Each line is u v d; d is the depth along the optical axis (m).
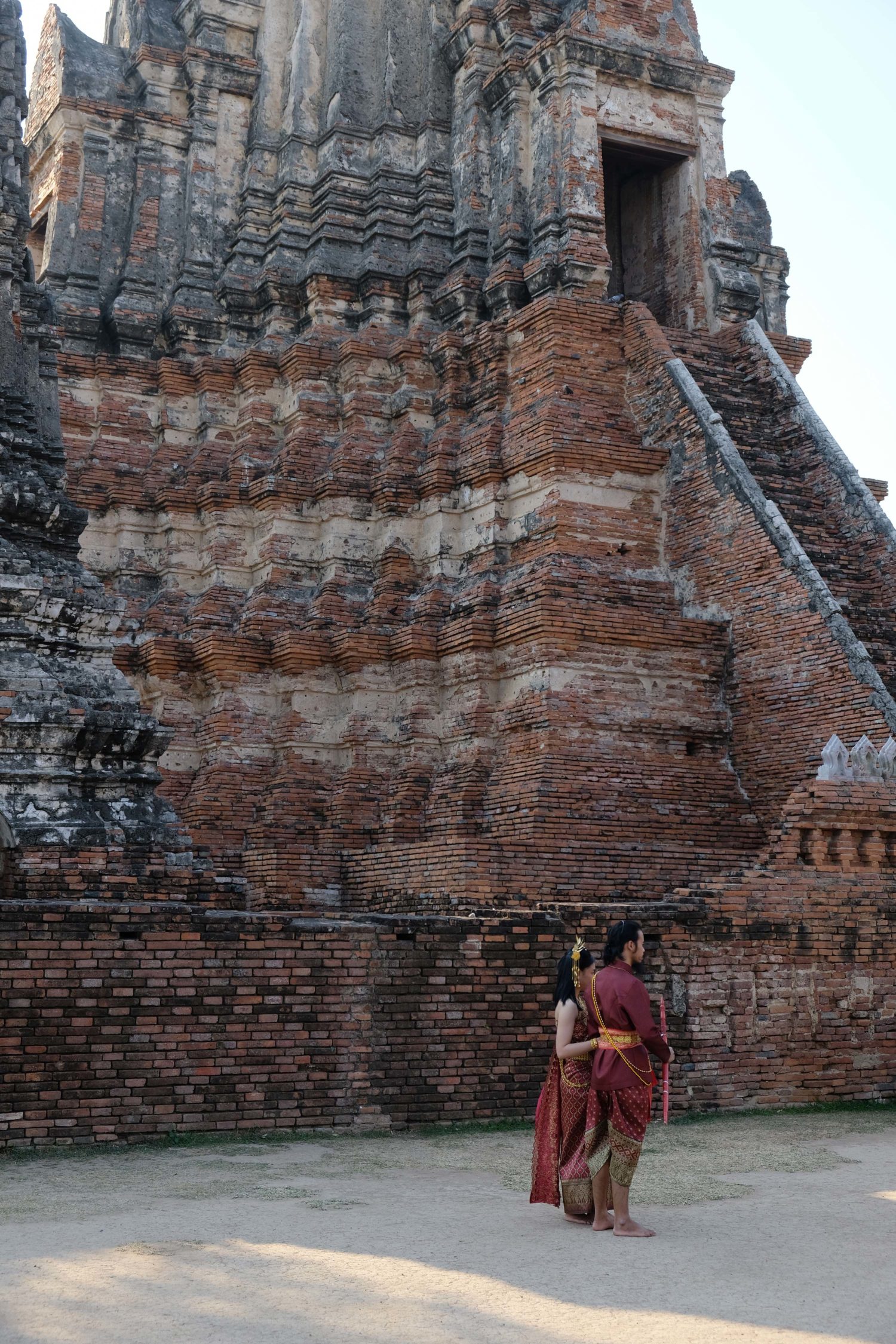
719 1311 6.67
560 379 24.22
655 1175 10.41
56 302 30.47
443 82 30.11
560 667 21.95
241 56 32.50
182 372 29.44
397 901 21.66
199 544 28.31
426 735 24.08
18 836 15.35
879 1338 6.28
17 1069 11.27
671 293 28.05
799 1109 14.35
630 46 27.03
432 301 28.27
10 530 18.53
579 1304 6.75
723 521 22.80
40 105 33.34
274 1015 12.29
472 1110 12.96
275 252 30.12
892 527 22.44
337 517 26.69
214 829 24.83
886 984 15.46
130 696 17.42
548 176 26.64
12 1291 6.82
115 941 11.79
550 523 23.38
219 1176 10.04
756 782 21.81
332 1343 6.16
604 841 21.22
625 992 8.55
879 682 19.97
